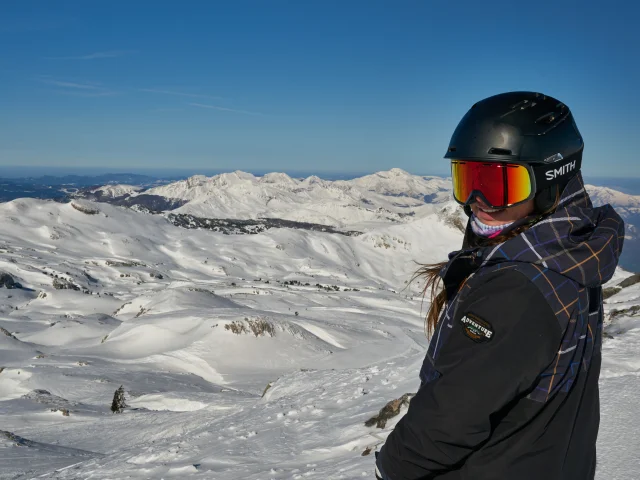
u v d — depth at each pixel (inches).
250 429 336.2
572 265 53.1
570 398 57.0
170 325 2020.2
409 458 56.4
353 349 1724.9
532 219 61.3
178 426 563.2
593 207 64.6
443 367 55.7
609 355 255.0
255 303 3095.5
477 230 66.8
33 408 996.6
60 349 2018.9
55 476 327.0
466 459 57.2
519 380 51.4
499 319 52.7
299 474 223.1
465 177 64.2
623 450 151.1
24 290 3978.8
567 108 63.6
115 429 674.2
